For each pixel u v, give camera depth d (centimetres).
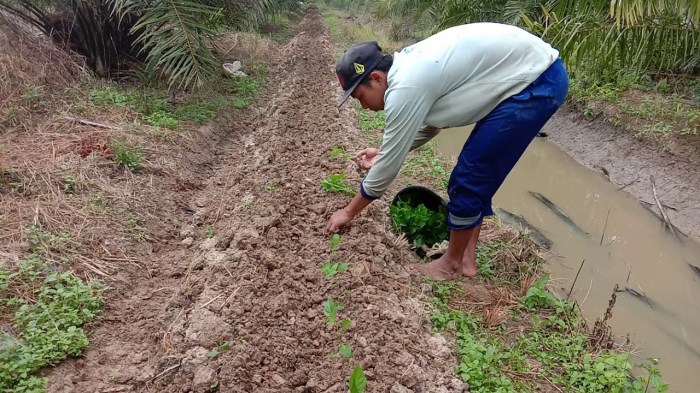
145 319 297
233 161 548
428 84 268
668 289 437
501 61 274
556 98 282
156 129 534
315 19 2012
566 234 513
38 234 329
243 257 330
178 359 261
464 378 268
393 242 371
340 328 286
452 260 351
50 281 291
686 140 615
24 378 234
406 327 293
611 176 657
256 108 735
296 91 748
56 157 430
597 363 291
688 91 719
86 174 412
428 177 538
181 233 396
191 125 583
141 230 378
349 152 522
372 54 274
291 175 454
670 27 505
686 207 555
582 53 516
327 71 962
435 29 962
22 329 261
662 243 520
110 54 676
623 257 482
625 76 758
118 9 576
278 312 293
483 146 287
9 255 306
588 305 392
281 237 362
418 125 275
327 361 266
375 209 405
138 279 333
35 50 586
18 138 462
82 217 364
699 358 356
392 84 271
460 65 272
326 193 419
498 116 280
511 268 385
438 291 339
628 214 581
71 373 249
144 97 595
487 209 321
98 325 285
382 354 269
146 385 251
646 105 697
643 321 387
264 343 271
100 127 506
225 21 693
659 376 278
